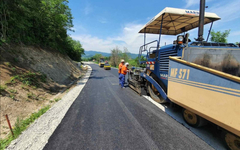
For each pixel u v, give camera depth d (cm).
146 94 546
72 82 919
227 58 224
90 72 1708
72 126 304
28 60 693
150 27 529
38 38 1055
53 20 1247
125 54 2973
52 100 501
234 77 173
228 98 182
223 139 226
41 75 668
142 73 534
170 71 305
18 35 768
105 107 422
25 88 489
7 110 355
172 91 300
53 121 329
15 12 753
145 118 342
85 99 508
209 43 314
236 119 173
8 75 486
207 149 223
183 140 249
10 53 613
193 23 468
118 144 240
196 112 241
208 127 291
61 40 1631
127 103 458
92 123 318
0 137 270
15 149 228
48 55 1018
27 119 334
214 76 201
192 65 239
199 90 227
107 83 858
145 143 242
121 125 308
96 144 241
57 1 1202
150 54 473
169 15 394
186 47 285
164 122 319
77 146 236
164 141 247
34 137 262
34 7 897
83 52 3544
